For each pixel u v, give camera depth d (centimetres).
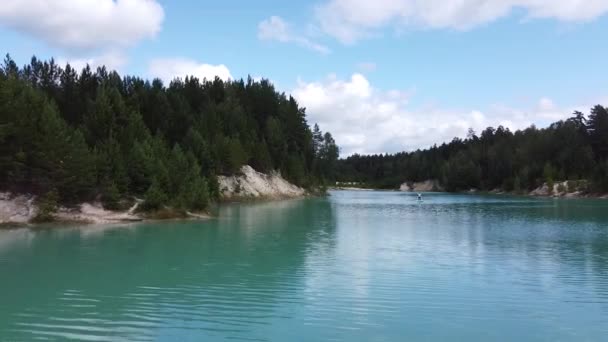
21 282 2084
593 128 14625
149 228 4169
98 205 4738
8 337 1395
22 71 9625
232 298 1842
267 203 8712
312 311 1672
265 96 13188
